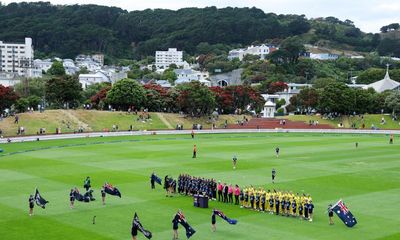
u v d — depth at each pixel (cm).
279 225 6119
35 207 6794
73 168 10056
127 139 16000
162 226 6000
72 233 5638
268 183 8738
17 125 17100
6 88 18525
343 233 5788
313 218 6481
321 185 8625
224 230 5869
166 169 10075
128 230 5791
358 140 16625
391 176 9562
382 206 7150
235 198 7269
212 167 10400
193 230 5459
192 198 7519
